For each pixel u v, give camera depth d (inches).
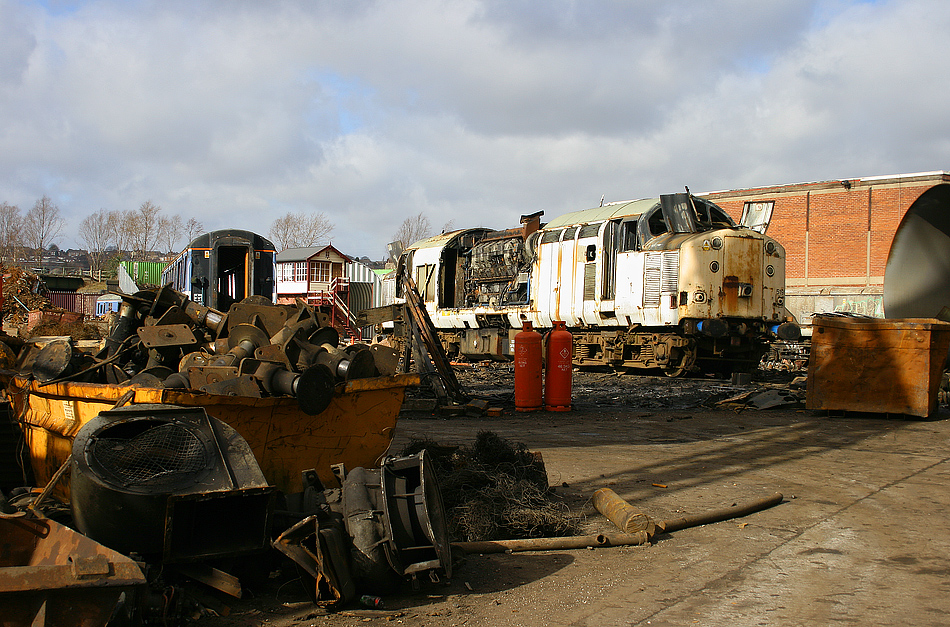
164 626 132.2
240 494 142.2
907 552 185.9
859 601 153.0
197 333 249.0
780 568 175.0
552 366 465.1
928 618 143.5
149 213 3671.3
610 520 214.1
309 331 239.0
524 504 207.5
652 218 635.5
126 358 246.8
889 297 519.5
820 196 1160.8
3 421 239.6
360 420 223.1
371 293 1739.7
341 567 147.2
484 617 145.9
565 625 141.9
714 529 208.5
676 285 591.2
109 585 110.0
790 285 1181.1
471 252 850.8
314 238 3353.8
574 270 687.7
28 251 3690.9
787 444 343.0
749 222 681.0
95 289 2146.9
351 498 157.2
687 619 144.5
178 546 141.6
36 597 105.8
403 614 147.1
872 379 422.6
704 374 675.4
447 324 858.8
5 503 151.9
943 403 475.2
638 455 315.6
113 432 151.0
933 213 474.9
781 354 798.5
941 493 247.6
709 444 344.2
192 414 159.0
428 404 456.8
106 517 136.6
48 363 221.0
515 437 362.6
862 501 237.6
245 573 155.3
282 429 201.8
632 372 705.0
